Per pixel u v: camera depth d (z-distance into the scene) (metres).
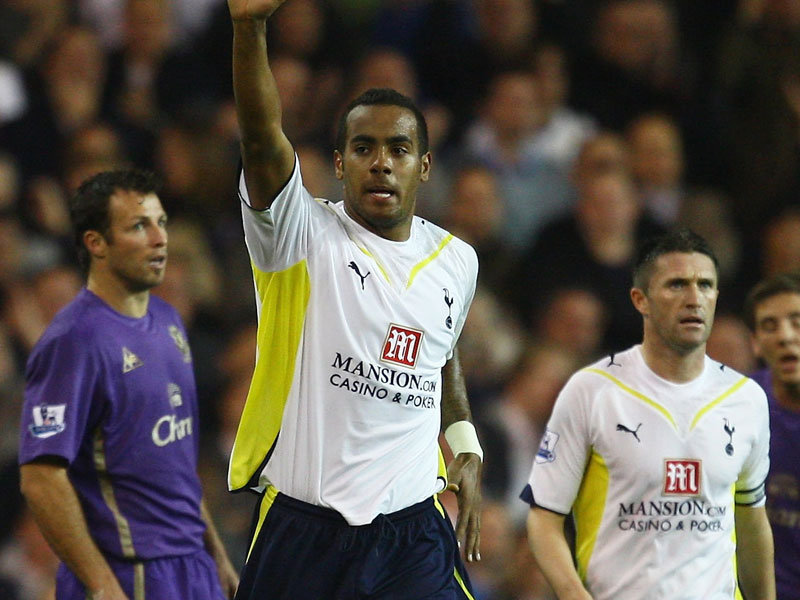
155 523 19.70
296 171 15.90
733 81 42.94
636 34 42.91
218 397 31.50
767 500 21.73
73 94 38.50
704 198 40.56
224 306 34.66
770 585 20.20
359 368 16.28
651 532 18.88
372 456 16.39
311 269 16.39
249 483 16.73
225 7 41.91
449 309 17.02
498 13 42.03
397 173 16.48
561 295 35.47
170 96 40.38
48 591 28.06
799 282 21.78
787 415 21.75
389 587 16.55
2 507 29.00
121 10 42.03
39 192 36.06
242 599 16.77
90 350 19.33
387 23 43.25
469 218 37.34
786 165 41.50
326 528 16.28
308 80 40.09
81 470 19.48
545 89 41.22
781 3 42.69
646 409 19.09
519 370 34.25
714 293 19.20
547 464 19.50
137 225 19.84
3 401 30.58
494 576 29.05
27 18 39.22
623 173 38.66
